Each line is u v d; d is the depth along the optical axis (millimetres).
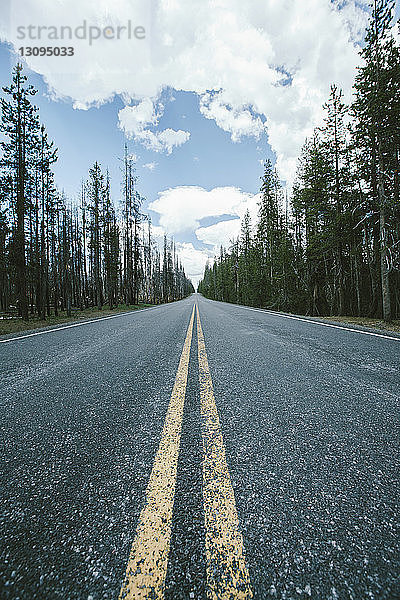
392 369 3195
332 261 22188
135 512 1115
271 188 28984
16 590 835
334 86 16844
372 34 10359
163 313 14297
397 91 10102
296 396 2373
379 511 1119
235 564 902
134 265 30266
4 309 29359
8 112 14508
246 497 1192
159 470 1386
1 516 1099
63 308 30469
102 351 4430
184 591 829
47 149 17234
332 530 1029
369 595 817
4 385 2768
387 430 1787
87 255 32875
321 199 18422
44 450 1585
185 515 1099
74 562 914
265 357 3811
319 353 4039
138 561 917
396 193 13195
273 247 27625
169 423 1896
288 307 24203
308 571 881
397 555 933
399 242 11195
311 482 1293
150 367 3404
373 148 11578
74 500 1185
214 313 13594
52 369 3363
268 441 1651
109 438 1714
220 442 1643
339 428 1812
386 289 10039
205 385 2678
